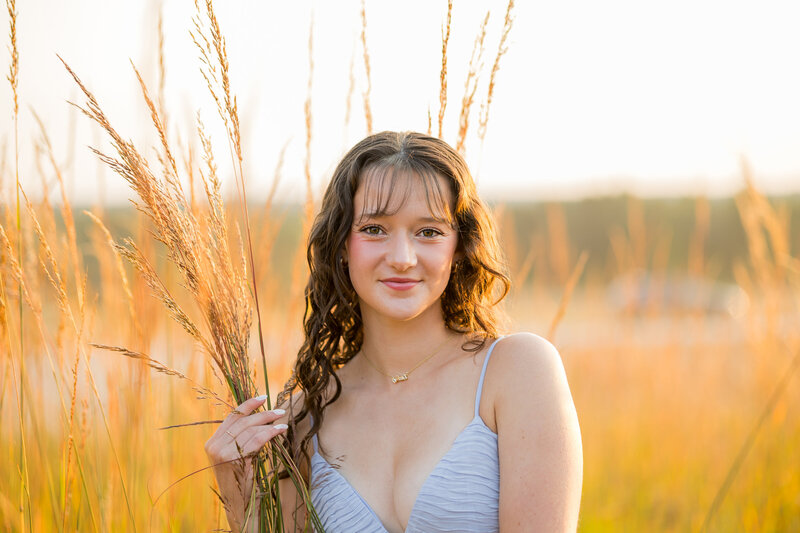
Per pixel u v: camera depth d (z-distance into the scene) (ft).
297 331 8.45
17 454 7.41
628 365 15.75
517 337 5.60
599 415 15.33
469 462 5.20
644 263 16.46
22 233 6.95
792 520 10.86
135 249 5.34
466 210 5.68
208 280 5.47
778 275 12.18
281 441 5.43
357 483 5.53
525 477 4.97
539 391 5.15
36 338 7.56
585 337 16.80
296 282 8.38
